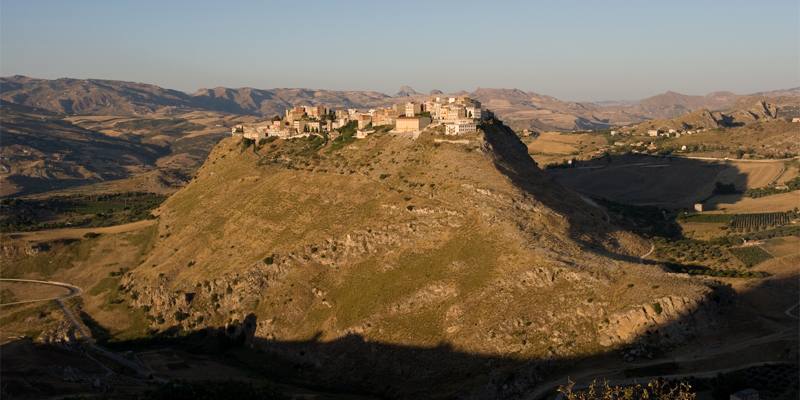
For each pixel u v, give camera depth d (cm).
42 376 18800
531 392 18275
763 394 16712
